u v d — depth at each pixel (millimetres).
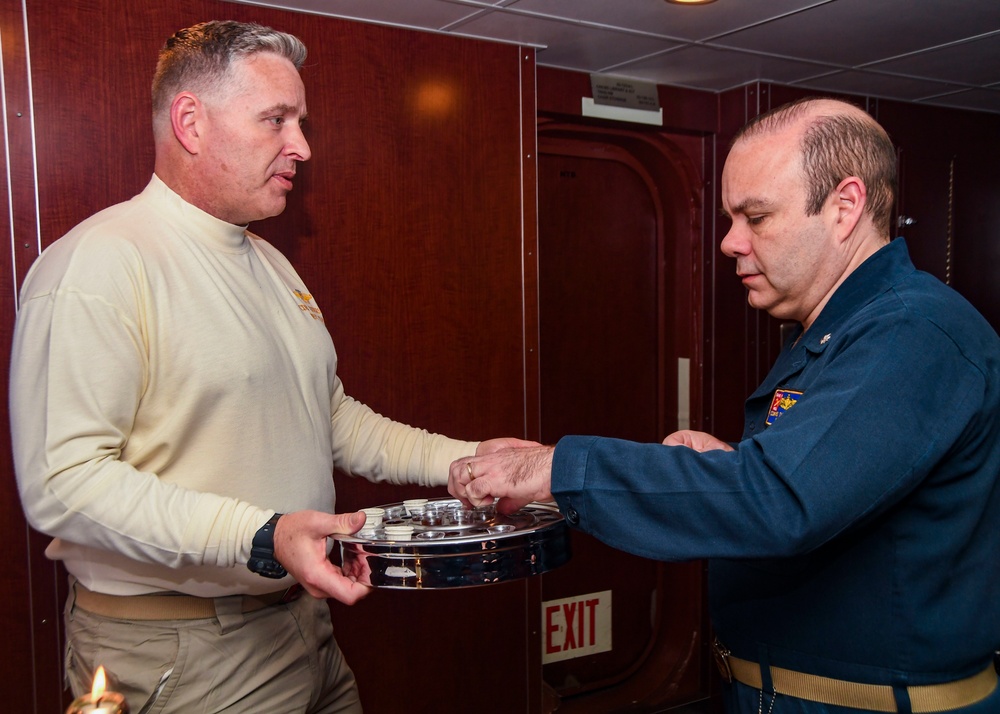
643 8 2271
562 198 3096
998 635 1253
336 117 2330
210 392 1462
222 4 2156
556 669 3164
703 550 1150
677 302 3316
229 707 1520
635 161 3238
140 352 1407
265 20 2219
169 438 1448
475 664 2666
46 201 1986
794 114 1326
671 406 3361
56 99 1980
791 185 1300
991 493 1251
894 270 1296
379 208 2412
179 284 1472
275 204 1620
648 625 3365
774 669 1314
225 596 1515
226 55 1522
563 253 3105
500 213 2615
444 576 1242
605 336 3227
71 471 1304
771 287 1391
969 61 2818
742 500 1119
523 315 2678
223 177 1542
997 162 3715
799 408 1173
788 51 2682
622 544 1192
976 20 2383
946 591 1220
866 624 1222
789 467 1100
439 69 2477
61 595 2033
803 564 1272
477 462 1369
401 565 1243
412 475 1852
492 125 2578
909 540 1207
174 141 1548
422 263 2492
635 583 3326
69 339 1332
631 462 1192
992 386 1199
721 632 1424
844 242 1322
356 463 1898
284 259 1862
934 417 1125
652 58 2736
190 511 1310
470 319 2586
